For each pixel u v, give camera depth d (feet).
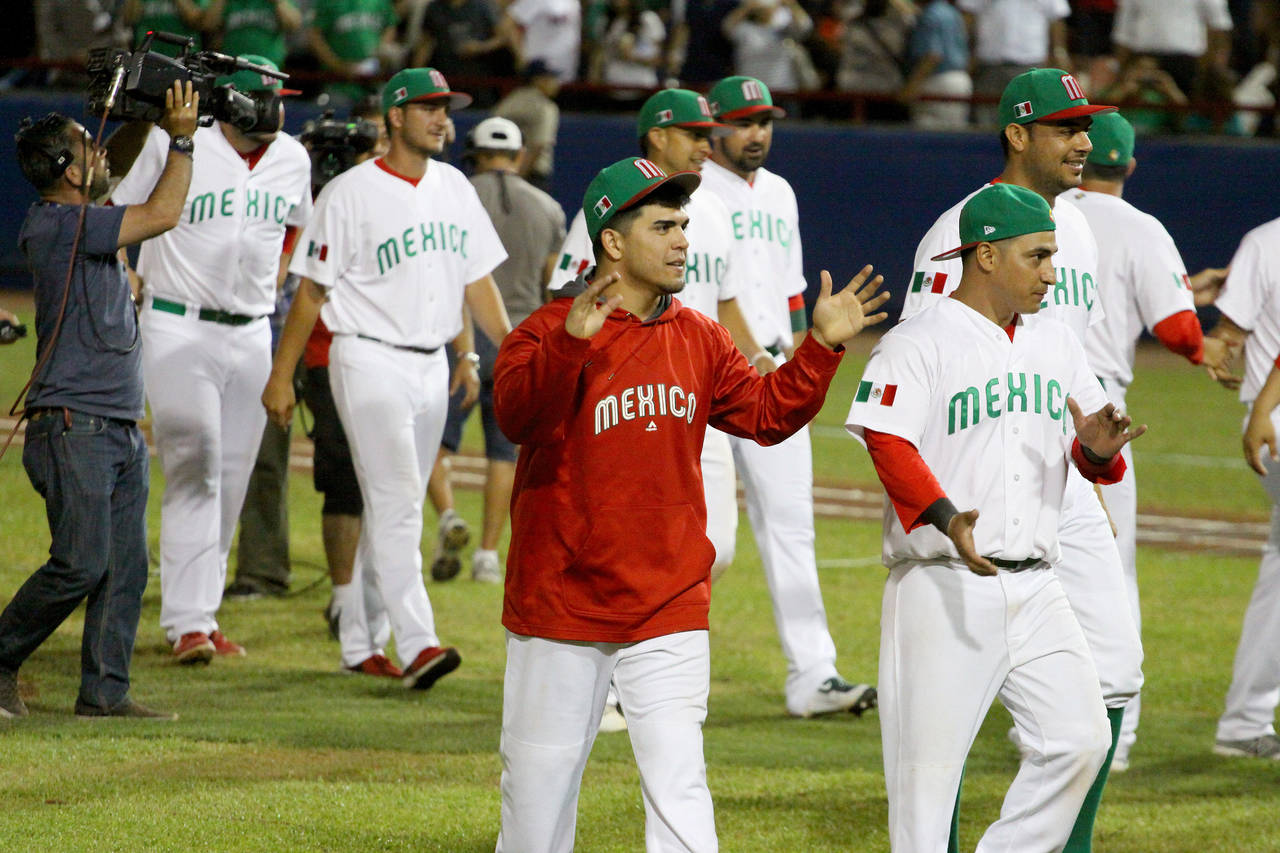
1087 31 236.02
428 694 80.43
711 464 76.74
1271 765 76.18
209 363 81.46
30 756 63.87
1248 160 226.58
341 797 61.77
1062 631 50.47
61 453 65.51
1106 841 63.05
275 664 85.05
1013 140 61.62
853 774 69.87
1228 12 235.61
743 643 96.94
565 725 47.52
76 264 65.46
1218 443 178.19
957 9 227.61
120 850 54.13
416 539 80.43
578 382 46.01
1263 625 76.84
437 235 79.51
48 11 214.07
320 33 203.62
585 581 46.88
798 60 232.53
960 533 46.52
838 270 233.55
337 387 79.36
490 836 58.23
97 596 69.51
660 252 46.37
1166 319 72.69
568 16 223.71
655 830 47.11
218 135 80.43
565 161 228.43
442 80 78.43
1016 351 50.11
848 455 167.53
